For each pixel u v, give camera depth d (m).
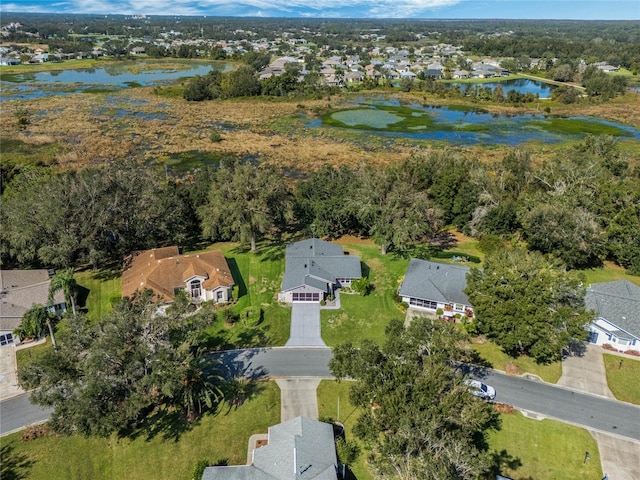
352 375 35.03
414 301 54.06
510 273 44.62
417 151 114.62
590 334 48.69
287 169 102.19
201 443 36.19
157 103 162.50
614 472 34.44
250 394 41.22
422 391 31.75
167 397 39.81
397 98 176.75
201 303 52.75
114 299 52.75
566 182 70.75
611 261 66.38
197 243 69.69
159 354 34.00
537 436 37.28
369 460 30.44
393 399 31.42
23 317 45.91
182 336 37.41
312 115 151.62
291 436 33.59
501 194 72.56
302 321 51.66
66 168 98.44
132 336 34.69
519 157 82.69
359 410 39.62
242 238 61.78
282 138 125.69
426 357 34.62
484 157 110.50
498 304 43.91
